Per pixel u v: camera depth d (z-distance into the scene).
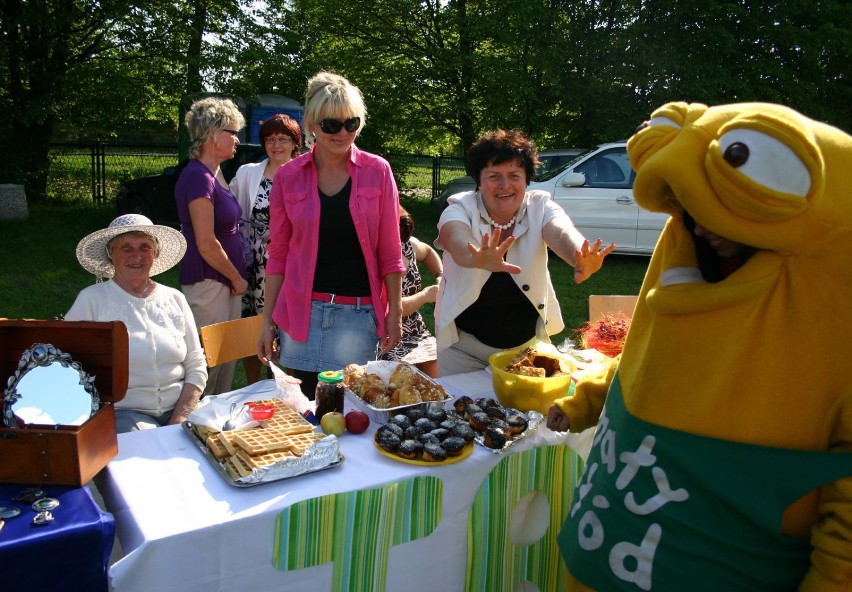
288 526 1.64
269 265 2.89
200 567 1.55
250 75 12.43
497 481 2.02
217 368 3.54
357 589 1.79
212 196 3.46
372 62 12.04
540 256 2.57
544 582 2.29
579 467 2.29
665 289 1.42
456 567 2.01
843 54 10.75
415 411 2.12
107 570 1.54
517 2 10.32
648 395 1.46
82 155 13.69
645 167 1.33
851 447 1.30
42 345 1.76
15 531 1.44
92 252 2.55
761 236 1.21
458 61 10.93
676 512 1.42
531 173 2.48
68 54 12.38
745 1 10.91
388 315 2.93
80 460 1.63
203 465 1.87
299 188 2.73
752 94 10.66
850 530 1.25
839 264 1.23
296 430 2.04
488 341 2.72
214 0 12.14
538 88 11.09
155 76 12.12
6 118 12.12
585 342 3.04
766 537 1.36
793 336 1.29
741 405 1.34
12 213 10.53
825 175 1.22
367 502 1.75
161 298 2.59
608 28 10.87
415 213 12.98
